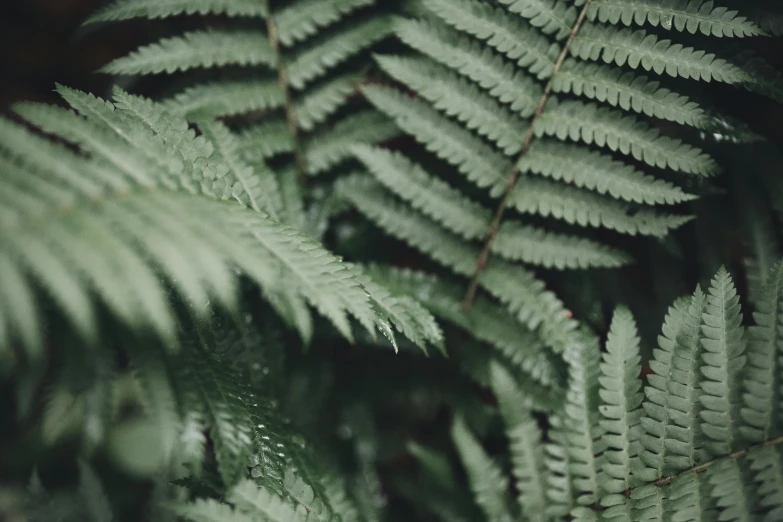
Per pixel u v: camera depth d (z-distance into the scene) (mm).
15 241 491
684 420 584
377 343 660
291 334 669
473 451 643
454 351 686
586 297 674
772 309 578
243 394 579
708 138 659
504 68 637
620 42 620
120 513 662
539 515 616
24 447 666
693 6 606
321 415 680
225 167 583
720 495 569
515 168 645
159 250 505
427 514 675
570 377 618
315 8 660
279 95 662
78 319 490
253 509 564
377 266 664
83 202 508
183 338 561
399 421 716
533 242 653
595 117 628
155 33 784
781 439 573
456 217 654
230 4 646
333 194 680
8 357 506
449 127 650
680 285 679
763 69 627
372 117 684
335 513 587
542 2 628
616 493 593
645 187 621
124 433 682
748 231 659
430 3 633
